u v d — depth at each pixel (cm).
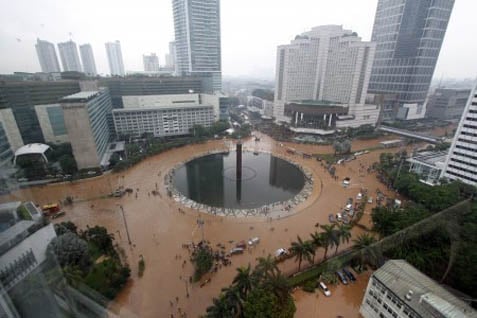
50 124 13575
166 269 6022
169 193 9975
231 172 12619
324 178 11619
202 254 5906
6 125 10025
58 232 5838
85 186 10400
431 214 6412
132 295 5266
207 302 5156
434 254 5288
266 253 6644
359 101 19262
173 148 15838
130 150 13938
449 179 9731
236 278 4697
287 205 9262
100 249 6372
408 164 12188
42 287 1480
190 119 18288
